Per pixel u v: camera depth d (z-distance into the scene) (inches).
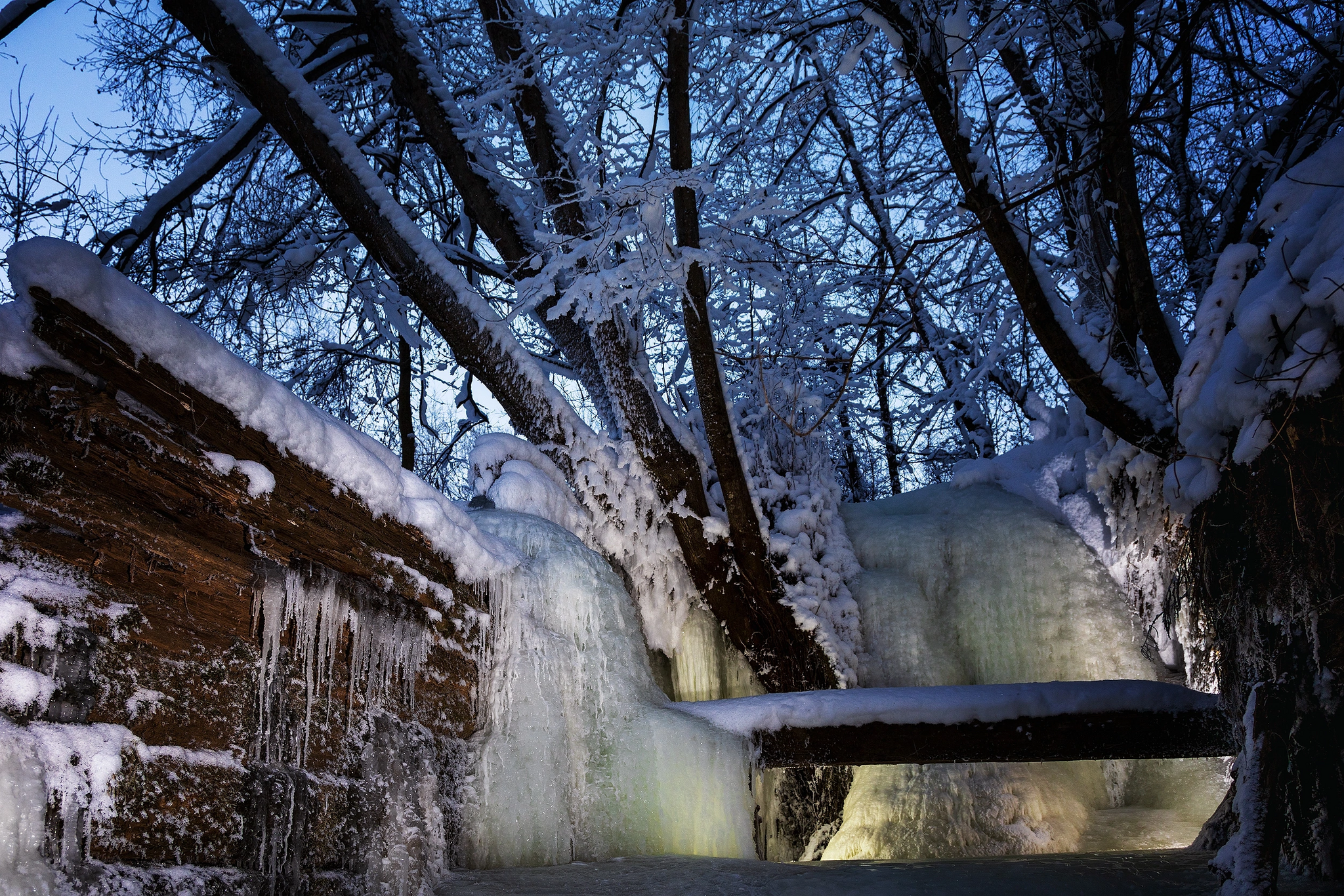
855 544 403.2
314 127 308.7
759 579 350.6
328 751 188.2
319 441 184.9
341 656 194.2
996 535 380.2
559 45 312.8
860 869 229.1
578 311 294.4
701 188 268.4
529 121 345.7
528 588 270.8
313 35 401.1
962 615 375.2
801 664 352.8
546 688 263.4
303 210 456.4
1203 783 324.2
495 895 197.5
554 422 342.6
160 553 152.9
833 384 437.7
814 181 453.4
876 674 367.9
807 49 331.9
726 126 328.5
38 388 135.9
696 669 362.3
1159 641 350.0
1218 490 228.4
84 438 141.6
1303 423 200.1
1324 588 201.3
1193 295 414.6
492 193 371.2
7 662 128.5
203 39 302.7
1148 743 267.4
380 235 317.4
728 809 269.7
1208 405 224.1
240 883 155.9
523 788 246.8
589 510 348.8
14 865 120.4
